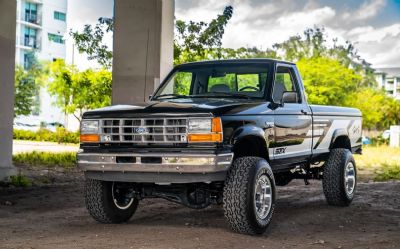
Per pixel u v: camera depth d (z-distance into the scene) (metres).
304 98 8.38
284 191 11.23
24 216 8.13
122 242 6.12
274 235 6.84
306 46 40.34
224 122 6.33
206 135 6.24
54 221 7.70
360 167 17.41
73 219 7.89
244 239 6.38
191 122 6.30
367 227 7.52
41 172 14.10
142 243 6.06
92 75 33.16
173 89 8.09
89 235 6.55
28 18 60.16
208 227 7.14
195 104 6.60
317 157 8.84
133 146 6.55
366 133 46.56
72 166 15.98
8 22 12.22
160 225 7.34
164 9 14.21
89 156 6.70
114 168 6.57
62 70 36.25
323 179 9.14
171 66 14.70
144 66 14.20
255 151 7.18
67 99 36.84
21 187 11.38
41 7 61.16
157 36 14.13
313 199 10.08
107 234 6.60
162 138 6.41
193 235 6.51
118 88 14.41
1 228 7.10
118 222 7.50
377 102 44.72
